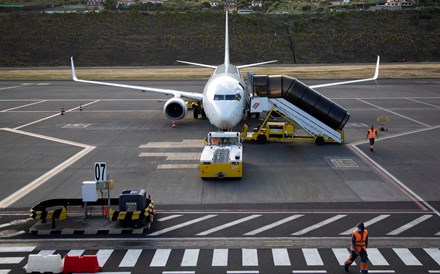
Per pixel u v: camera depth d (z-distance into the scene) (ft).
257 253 174.70
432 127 424.46
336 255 172.65
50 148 351.87
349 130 413.18
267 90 364.79
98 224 201.36
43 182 267.18
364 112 506.48
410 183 260.42
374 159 314.14
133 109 538.47
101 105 571.28
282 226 200.34
